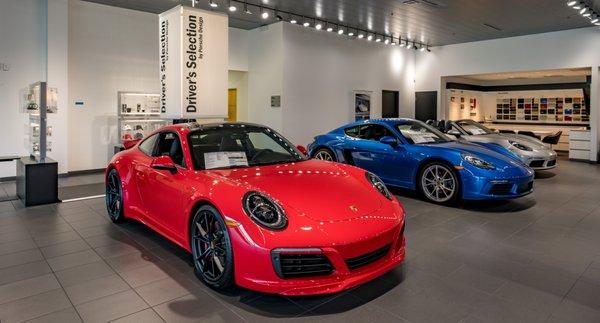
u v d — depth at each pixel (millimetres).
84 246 3068
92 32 6891
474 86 13336
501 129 12898
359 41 10031
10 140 6172
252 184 2352
